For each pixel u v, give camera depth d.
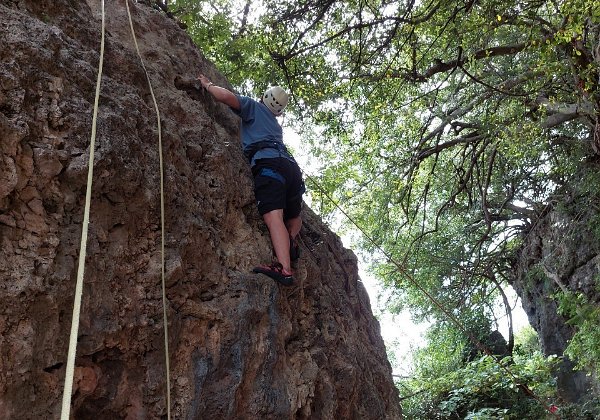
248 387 3.56
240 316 3.62
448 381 15.66
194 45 5.69
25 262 2.48
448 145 14.34
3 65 2.72
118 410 2.89
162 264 3.10
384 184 15.59
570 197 15.92
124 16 4.81
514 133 11.18
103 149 2.99
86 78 3.23
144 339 3.02
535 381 15.51
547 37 9.50
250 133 4.74
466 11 9.34
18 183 2.57
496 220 19.00
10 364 2.29
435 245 19.19
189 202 3.69
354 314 6.19
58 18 3.48
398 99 13.30
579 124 14.76
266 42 11.01
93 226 2.90
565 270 16.06
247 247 4.23
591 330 12.15
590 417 14.01
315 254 5.55
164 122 3.85
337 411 4.59
